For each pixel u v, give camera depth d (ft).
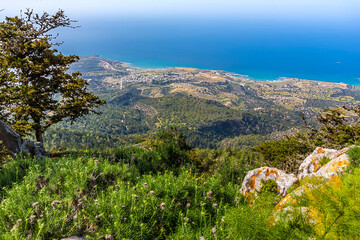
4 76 46.24
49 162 16.74
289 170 44.01
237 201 13.96
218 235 9.48
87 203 10.93
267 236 8.45
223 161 23.34
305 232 7.95
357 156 16.96
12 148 23.79
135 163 21.38
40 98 48.88
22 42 48.01
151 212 10.72
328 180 11.69
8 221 9.21
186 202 13.01
